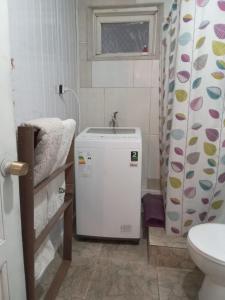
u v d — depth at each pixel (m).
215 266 1.16
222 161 1.62
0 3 0.74
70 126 1.38
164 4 2.17
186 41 1.48
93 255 1.84
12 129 0.83
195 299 1.44
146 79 2.33
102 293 1.48
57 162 1.33
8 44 0.79
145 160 2.49
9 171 0.79
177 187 1.71
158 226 1.96
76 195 1.90
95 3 2.25
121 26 2.37
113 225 1.93
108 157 1.80
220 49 1.46
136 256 1.83
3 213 0.81
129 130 2.19
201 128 1.60
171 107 1.73
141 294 1.48
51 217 1.37
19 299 0.96
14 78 1.18
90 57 2.39
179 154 1.66
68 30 2.06
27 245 1.05
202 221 1.78
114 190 1.86
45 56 1.57
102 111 2.46
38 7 1.45
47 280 1.59
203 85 1.53
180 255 1.69
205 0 1.42
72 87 2.22
